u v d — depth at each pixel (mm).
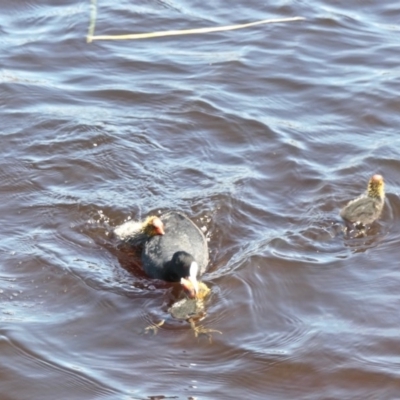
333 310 12547
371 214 14289
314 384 11273
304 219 14438
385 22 20453
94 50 19219
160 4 20875
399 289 12930
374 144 16359
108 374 11352
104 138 16281
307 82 18297
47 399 10961
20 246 13672
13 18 20266
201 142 16375
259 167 15695
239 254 13648
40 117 16828
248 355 11703
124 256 13758
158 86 18031
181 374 11383
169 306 12688
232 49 19406
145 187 15148
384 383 11289
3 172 15336
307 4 20969
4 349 11680
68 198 14805
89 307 12578
